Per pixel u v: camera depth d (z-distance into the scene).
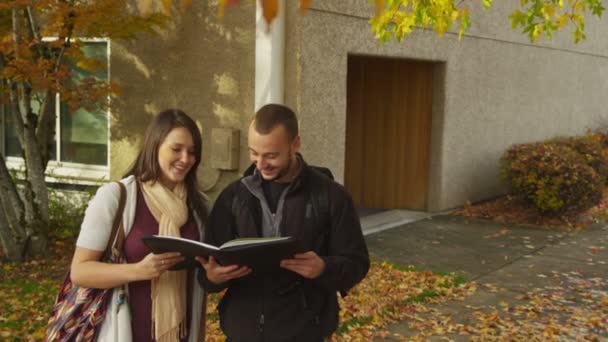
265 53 7.23
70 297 2.59
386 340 5.01
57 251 7.31
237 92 7.58
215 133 7.57
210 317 5.30
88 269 2.49
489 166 11.29
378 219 9.46
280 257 2.37
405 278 6.60
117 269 2.47
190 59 7.86
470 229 9.09
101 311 2.53
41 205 7.13
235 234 2.64
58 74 6.52
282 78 7.33
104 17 6.56
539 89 12.80
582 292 6.34
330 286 2.52
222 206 2.66
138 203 2.62
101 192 2.59
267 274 2.59
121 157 8.49
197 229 2.73
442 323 5.38
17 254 6.95
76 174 8.98
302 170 2.60
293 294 2.59
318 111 7.60
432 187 10.12
